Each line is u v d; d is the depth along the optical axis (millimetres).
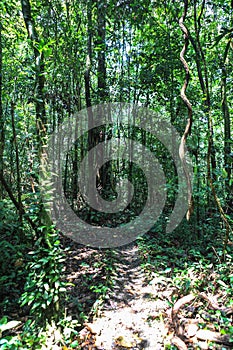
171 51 5438
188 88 5348
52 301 2570
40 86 2783
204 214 4852
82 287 3443
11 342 2082
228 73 5078
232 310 2617
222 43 5262
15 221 4102
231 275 3033
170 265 3881
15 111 5320
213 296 2895
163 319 2713
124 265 4094
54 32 5754
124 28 6660
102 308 2994
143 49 6238
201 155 4883
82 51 6281
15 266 3410
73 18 6238
